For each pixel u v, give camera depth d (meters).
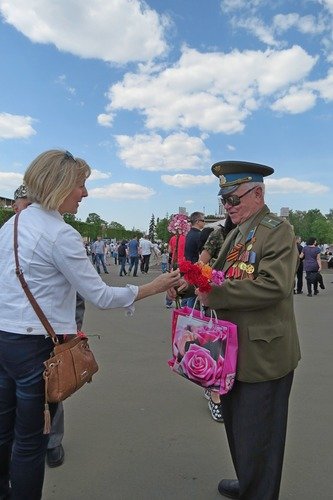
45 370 1.98
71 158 2.16
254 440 2.22
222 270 2.39
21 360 2.01
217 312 2.30
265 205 2.37
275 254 2.13
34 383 2.03
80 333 2.24
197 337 2.25
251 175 2.30
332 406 4.10
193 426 3.66
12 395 2.14
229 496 2.71
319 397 4.32
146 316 8.79
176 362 2.34
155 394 4.36
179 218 4.00
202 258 4.49
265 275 2.10
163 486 2.82
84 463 3.09
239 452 2.26
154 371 5.06
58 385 1.97
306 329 7.71
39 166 2.09
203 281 2.12
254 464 2.23
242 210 2.33
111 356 5.70
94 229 44.28
